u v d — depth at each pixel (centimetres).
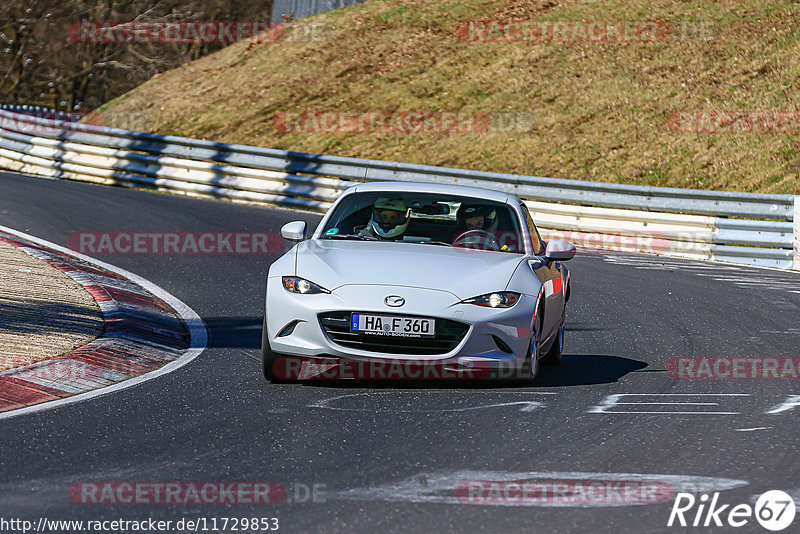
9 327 3075
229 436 2131
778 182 7531
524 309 2622
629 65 10031
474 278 2655
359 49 11788
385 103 10550
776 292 4825
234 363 2973
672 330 3778
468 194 3131
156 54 15550
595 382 2817
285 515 1628
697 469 1948
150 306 3831
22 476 1814
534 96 9975
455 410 2409
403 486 1795
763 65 9300
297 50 12069
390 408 2417
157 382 2677
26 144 9581
